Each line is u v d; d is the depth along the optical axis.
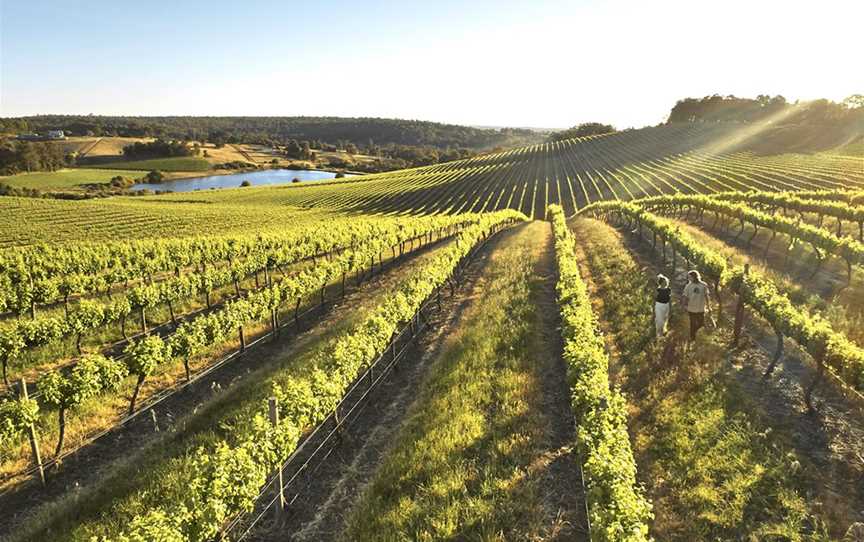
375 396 11.82
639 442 8.47
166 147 180.88
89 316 15.54
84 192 112.12
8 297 18.17
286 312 20.02
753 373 10.52
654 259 23.88
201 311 20.23
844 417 8.61
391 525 6.96
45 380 9.67
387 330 12.99
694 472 7.44
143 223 54.75
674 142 123.44
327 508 7.85
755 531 6.26
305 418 8.78
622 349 12.63
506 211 56.53
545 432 9.15
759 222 24.38
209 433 10.02
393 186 104.75
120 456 9.84
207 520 6.38
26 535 7.41
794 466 7.15
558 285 16.48
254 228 50.59
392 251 34.62
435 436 9.11
